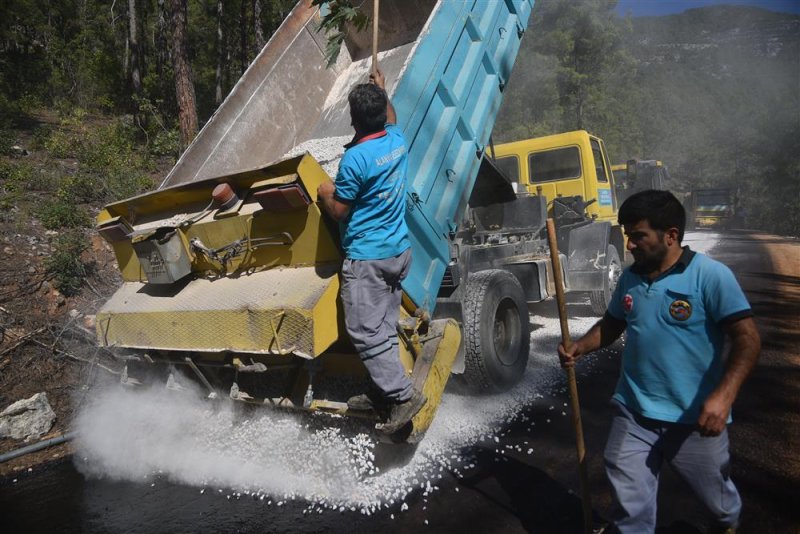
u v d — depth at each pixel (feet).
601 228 24.77
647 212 7.32
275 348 10.46
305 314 10.01
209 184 12.21
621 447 7.72
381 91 10.12
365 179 9.67
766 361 16.99
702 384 7.21
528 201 23.41
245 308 10.84
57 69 58.80
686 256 7.39
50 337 18.98
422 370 11.82
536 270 20.22
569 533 9.53
